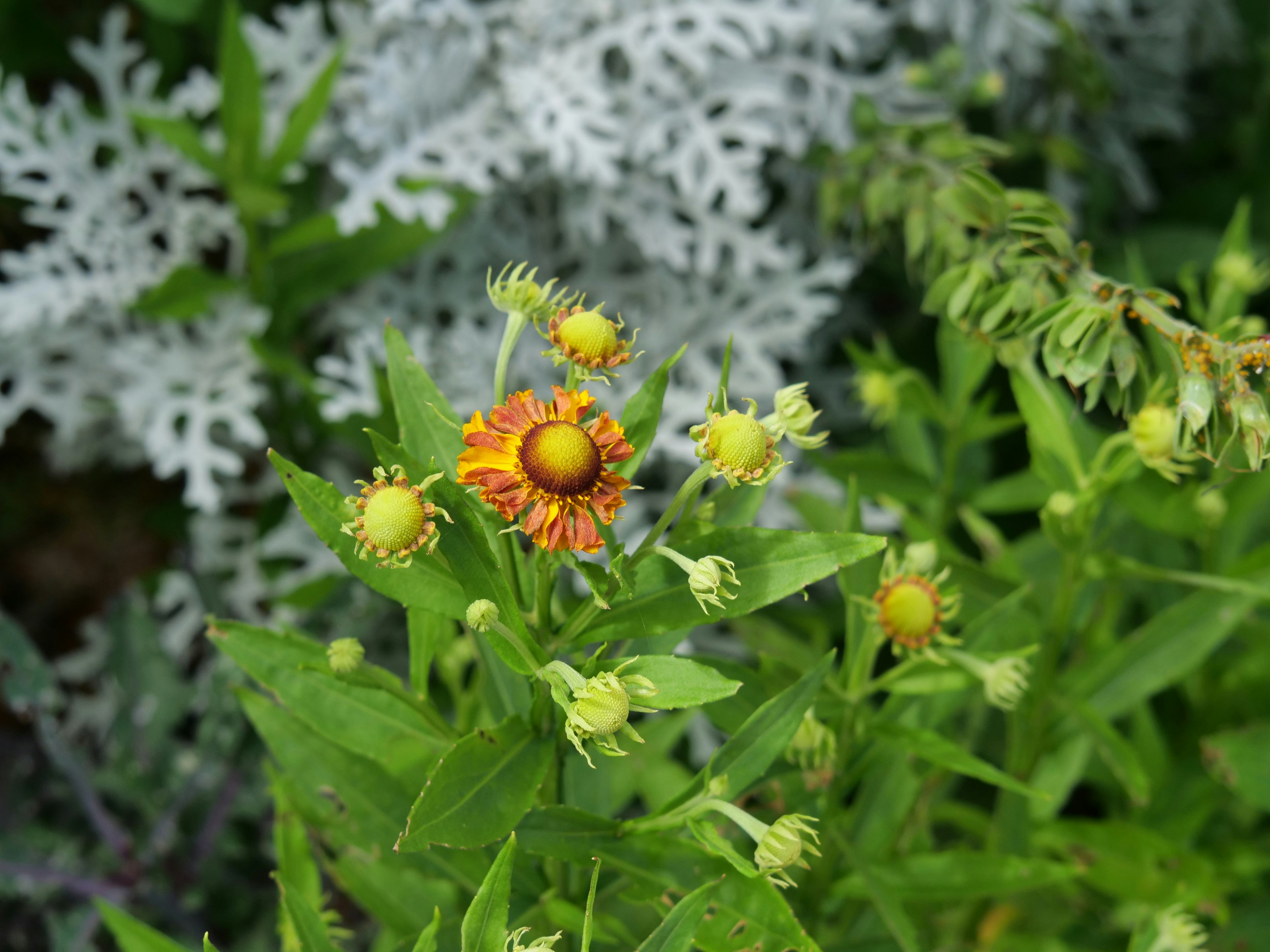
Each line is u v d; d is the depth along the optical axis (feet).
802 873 2.39
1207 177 4.74
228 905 3.33
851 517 2.36
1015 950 2.68
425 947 1.93
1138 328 2.65
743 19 3.59
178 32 4.03
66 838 3.32
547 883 2.25
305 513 1.93
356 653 2.04
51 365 3.88
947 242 2.51
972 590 2.60
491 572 1.93
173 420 3.63
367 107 3.71
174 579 3.97
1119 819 2.92
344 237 3.51
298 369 3.39
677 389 3.83
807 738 2.23
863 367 2.90
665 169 3.66
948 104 3.86
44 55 4.19
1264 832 2.94
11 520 4.34
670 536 2.02
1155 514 2.64
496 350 3.68
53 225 3.63
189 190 4.24
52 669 3.67
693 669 1.92
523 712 2.27
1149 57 4.50
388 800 2.30
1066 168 4.17
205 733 3.24
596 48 3.63
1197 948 2.64
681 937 1.96
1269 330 2.82
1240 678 2.79
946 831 3.30
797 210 4.14
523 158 3.96
